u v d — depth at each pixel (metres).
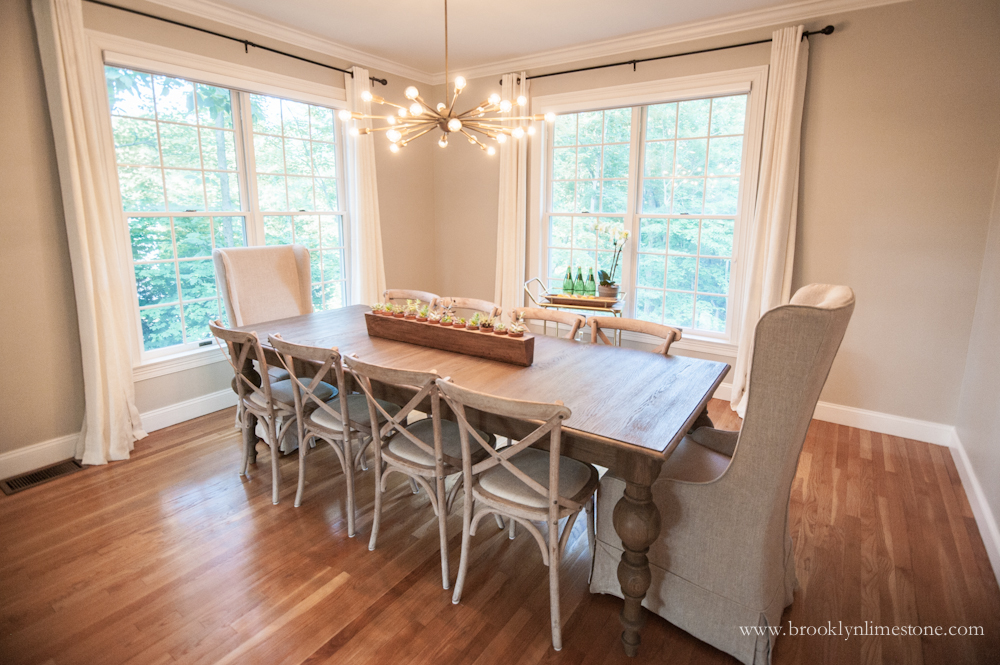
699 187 4.25
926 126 3.21
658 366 2.44
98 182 3.04
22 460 3.01
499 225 4.97
